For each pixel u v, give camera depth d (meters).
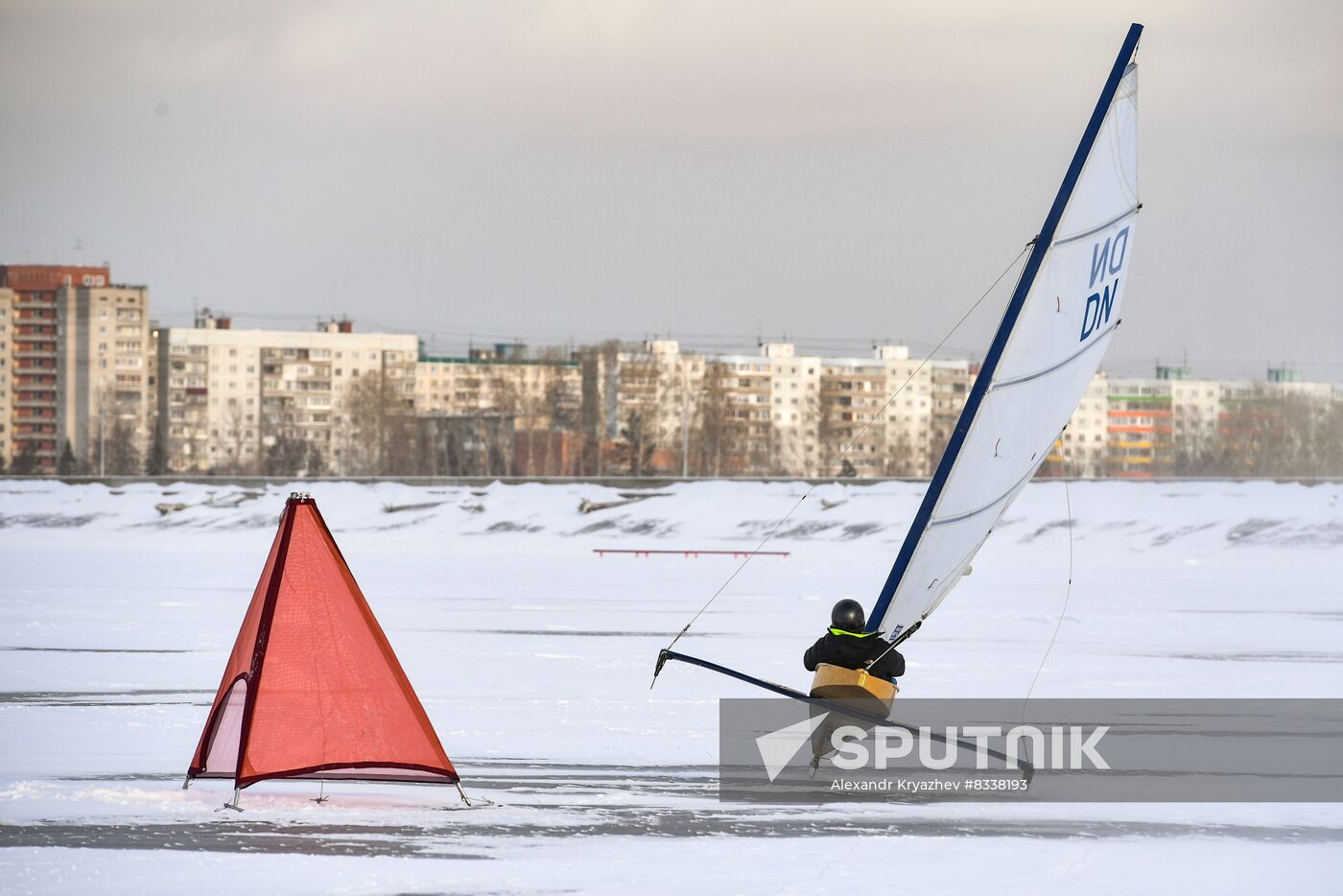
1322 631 110.62
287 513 44.41
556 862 37.28
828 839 40.41
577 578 175.88
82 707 64.75
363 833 40.19
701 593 150.50
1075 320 49.66
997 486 49.41
